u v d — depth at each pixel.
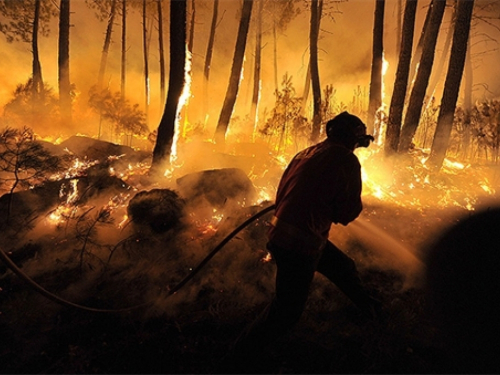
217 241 3.84
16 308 3.04
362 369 2.59
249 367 2.49
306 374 2.55
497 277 3.59
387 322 2.87
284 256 2.41
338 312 3.10
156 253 3.73
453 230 4.48
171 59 5.21
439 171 6.12
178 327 2.89
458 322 3.05
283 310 2.44
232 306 3.14
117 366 2.59
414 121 6.16
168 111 5.23
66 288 3.31
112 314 3.02
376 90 6.90
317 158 2.47
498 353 2.76
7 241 3.92
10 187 4.80
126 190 4.65
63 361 2.60
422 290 3.43
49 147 5.47
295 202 2.42
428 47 5.99
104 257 3.69
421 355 2.72
